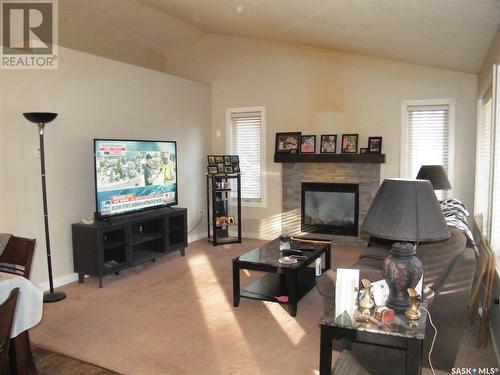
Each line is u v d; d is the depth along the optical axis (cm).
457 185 537
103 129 482
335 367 241
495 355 281
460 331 252
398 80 559
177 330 324
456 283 251
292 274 346
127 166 473
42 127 377
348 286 207
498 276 278
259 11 445
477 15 296
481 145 477
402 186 200
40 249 416
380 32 407
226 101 667
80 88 452
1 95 379
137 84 529
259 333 318
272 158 642
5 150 384
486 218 399
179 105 606
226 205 661
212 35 665
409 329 191
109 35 593
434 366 260
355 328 195
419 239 193
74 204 450
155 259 534
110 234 471
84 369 267
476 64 459
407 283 206
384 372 255
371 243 446
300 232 629
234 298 372
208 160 616
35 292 232
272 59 630
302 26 468
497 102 322
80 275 439
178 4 494
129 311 363
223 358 280
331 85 598
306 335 314
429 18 325
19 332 224
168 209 534
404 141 562
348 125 593
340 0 331
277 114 634
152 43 657
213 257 544
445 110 543
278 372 262
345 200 597
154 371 264
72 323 338
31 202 406
